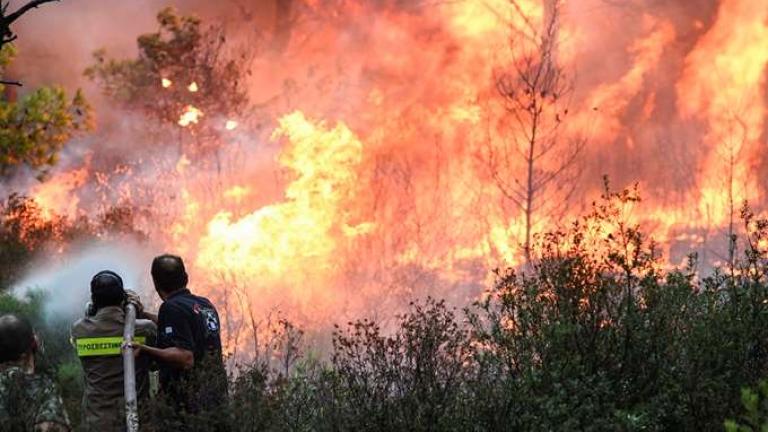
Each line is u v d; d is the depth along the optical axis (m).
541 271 14.43
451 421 12.81
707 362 13.30
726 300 14.45
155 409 13.00
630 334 13.37
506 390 12.91
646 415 12.38
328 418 13.17
